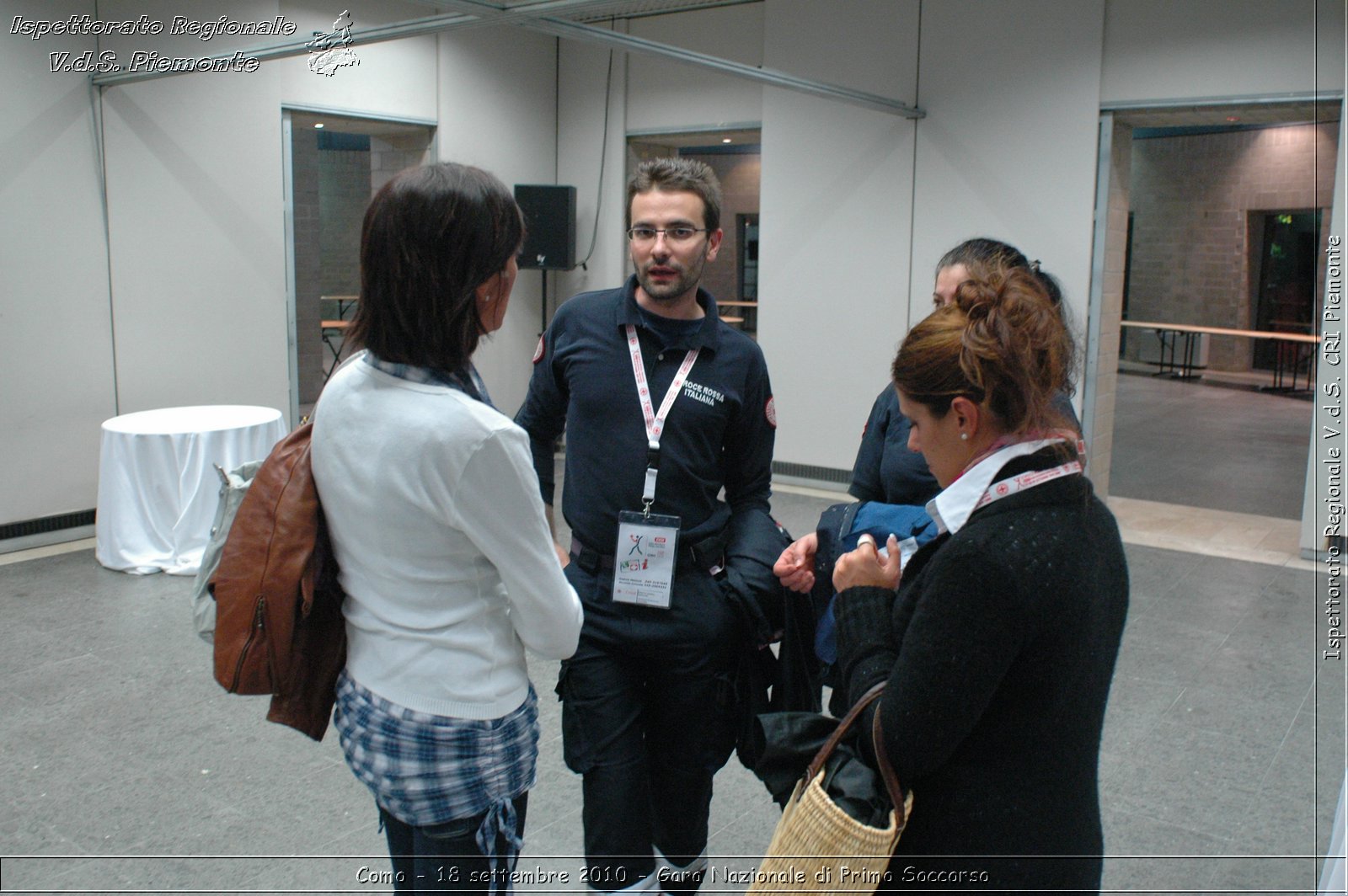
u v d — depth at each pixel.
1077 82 5.76
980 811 1.13
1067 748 1.14
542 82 7.61
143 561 4.77
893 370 1.19
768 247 6.93
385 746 1.36
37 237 5.11
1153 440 8.73
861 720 1.20
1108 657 1.17
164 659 3.79
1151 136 13.38
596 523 1.95
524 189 7.28
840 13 6.45
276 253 6.12
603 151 7.57
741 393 2.00
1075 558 1.09
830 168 6.61
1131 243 13.84
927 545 1.20
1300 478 7.23
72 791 2.84
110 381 5.46
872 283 6.55
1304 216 12.56
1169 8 5.46
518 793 1.44
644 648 1.92
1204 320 13.28
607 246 7.65
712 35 7.02
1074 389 1.26
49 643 3.93
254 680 1.35
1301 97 5.15
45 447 5.24
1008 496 1.12
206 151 5.72
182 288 5.71
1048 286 1.49
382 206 1.27
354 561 1.37
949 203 6.23
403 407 1.29
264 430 5.01
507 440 1.29
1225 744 3.23
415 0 3.52
